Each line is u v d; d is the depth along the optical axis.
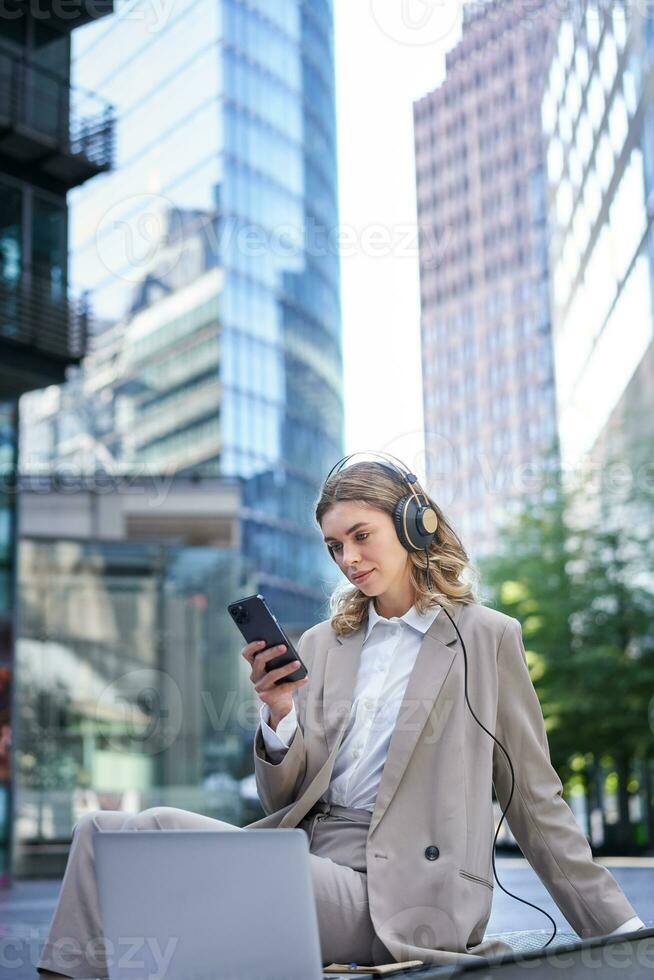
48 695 10.92
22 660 10.91
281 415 24.42
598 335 21.23
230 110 23.33
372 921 1.66
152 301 18.77
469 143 50.12
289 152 25.34
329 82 26.77
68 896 1.61
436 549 1.98
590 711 14.98
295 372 25.25
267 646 1.76
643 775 15.60
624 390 18.83
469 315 51.09
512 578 16.28
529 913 3.30
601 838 15.30
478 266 50.28
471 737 1.83
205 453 20.62
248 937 1.44
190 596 11.77
